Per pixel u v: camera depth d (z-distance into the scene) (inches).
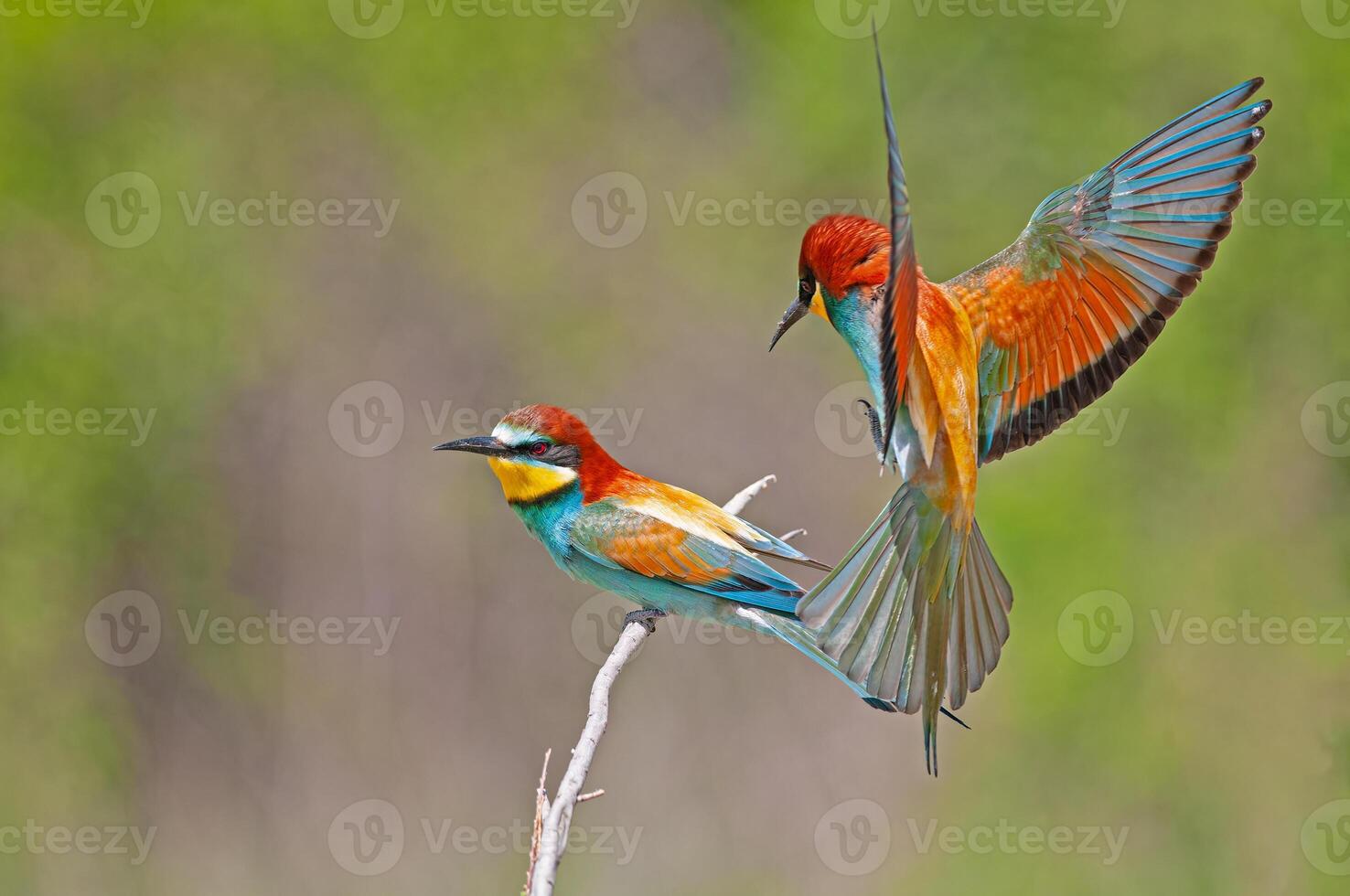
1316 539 598.5
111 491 586.6
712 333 630.5
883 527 217.6
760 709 566.6
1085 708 584.1
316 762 566.9
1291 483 605.0
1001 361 231.8
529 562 578.2
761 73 680.4
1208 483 604.1
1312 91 615.8
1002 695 585.6
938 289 231.5
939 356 220.8
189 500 589.3
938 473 217.6
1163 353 608.4
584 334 630.5
